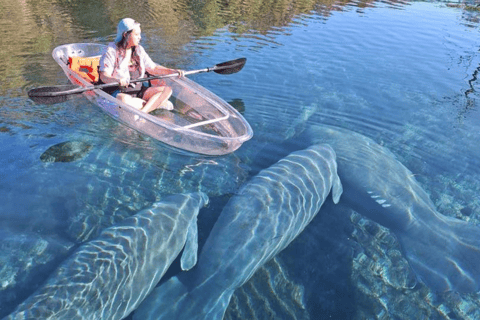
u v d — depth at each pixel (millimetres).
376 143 5535
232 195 4566
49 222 4039
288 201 4141
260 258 3578
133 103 6086
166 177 4871
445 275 3658
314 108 6742
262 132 5934
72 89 5543
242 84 7555
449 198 4723
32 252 3664
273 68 8398
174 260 3557
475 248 3842
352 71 8469
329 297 3484
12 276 3402
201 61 8539
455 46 10391
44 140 5438
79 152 5219
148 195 4539
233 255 3514
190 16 12258
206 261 3494
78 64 6441
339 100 7078
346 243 4051
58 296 3023
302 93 7293
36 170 4789
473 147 5805
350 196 4625
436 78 8312
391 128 6227
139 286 3229
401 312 3381
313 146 5172
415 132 6141
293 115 6477
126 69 6113
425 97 7402
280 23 11961
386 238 4125
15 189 4445
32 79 7363
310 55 9305
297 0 15312
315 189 4441
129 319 3010
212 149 5324
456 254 3809
